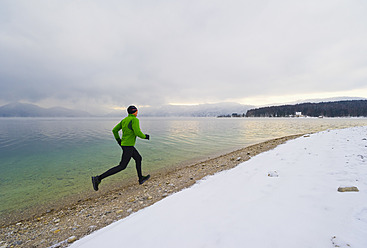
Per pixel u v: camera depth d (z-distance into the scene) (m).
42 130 39.66
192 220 2.54
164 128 43.50
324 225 2.02
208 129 39.28
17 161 12.20
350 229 1.88
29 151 15.71
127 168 9.97
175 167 10.01
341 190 2.94
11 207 5.79
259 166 5.89
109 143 20.20
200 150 15.22
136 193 6.08
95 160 12.35
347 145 7.61
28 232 4.14
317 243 1.73
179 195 3.96
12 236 4.05
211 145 17.77
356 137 9.88
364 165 4.35
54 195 6.65
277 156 7.30
